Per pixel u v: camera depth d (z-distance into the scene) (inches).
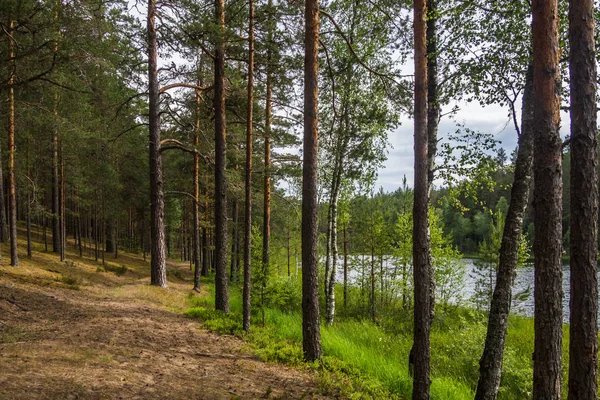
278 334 413.1
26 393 167.6
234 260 970.7
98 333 295.4
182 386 215.9
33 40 436.1
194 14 448.5
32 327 293.4
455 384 333.4
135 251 1672.0
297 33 437.1
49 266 762.8
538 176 168.1
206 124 674.8
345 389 248.8
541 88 165.0
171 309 486.6
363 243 820.0
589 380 149.6
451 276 783.1
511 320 725.3
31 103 533.0
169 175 1075.9
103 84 519.8
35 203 811.4
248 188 405.1
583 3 153.6
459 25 270.2
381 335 486.9
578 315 152.0
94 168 927.0
